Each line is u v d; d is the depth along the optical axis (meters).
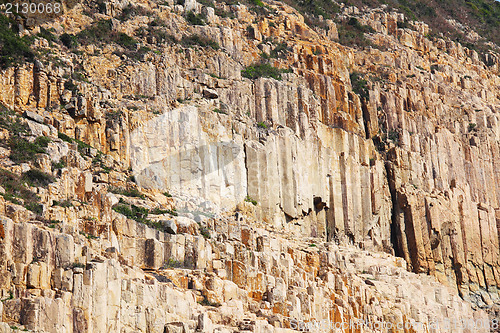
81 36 167.50
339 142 199.00
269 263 142.88
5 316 92.88
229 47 195.88
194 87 176.75
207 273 129.50
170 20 187.50
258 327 119.88
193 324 112.19
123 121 154.00
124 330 104.44
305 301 138.88
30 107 146.62
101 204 124.56
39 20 162.88
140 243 126.50
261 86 189.25
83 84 154.12
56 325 94.88
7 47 147.62
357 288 157.75
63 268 100.50
